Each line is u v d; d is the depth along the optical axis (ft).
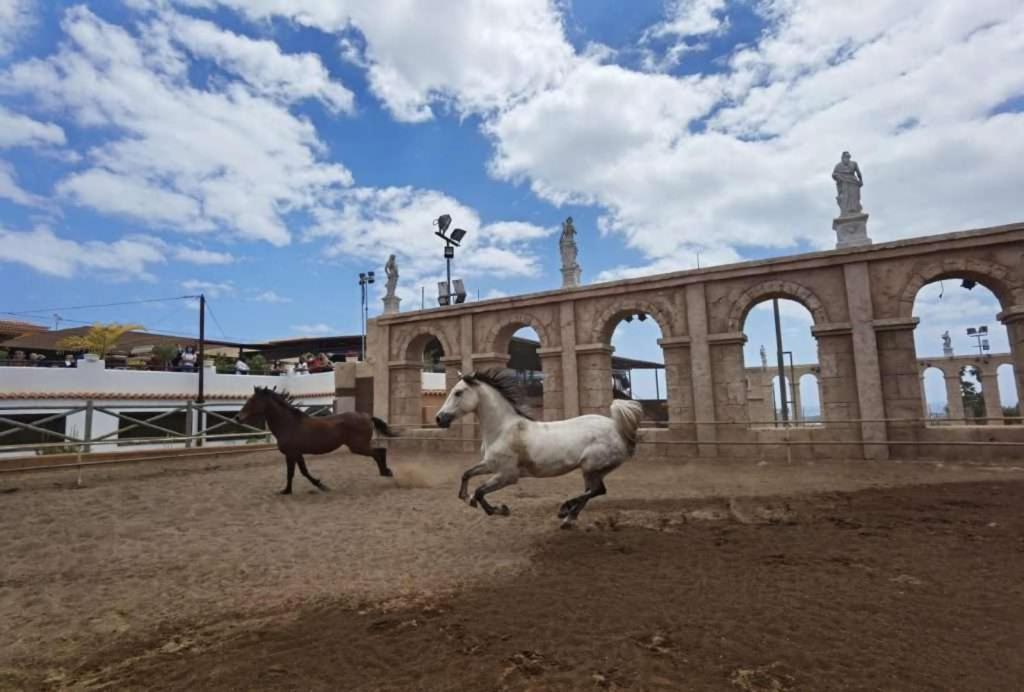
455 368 69.36
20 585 19.83
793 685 11.55
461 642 14.10
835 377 48.29
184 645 14.62
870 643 13.39
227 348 155.43
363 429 42.24
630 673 12.17
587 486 24.80
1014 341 43.29
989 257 43.42
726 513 29.30
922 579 18.01
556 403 61.77
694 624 14.70
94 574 20.95
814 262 49.06
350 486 41.22
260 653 13.87
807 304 49.93
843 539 23.24
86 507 33.47
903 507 28.89
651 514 29.50
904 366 45.96
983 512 27.02
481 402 24.82
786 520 27.14
